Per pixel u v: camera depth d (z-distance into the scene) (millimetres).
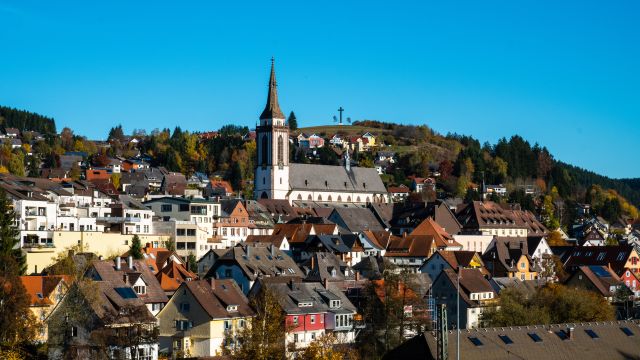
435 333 137625
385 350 175625
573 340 148250
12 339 151875
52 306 167750
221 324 163375
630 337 153125
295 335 170625
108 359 144875
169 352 164125
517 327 146625
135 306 154625
